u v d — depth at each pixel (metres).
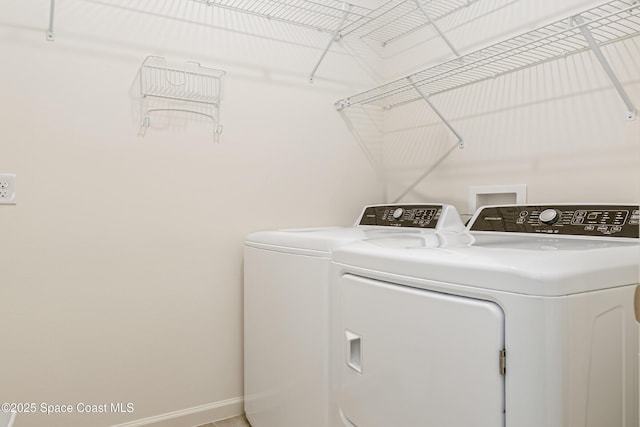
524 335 0.84
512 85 1.87
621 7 1.46
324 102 2.37
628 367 0.97
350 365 1.29
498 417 0.87
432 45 2.24
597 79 1.57
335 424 1.39
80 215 1.77
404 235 1.59
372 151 2.55
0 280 1.63
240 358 2.15
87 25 1.78
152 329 1.93
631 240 1.25
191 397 2.03
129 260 1.87
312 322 1.49
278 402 1.72
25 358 1.68
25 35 1.67
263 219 2.19
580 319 0.85
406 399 1.08
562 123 1.68
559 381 0.82
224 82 2.08
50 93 1.71
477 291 0.92
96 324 1.81
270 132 2.21
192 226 2.01
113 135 1.83
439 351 0.99
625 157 1.49
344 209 2.45
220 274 2.08
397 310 1.11
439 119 2.23
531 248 1.12
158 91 1.92
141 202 1.89
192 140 2.00
